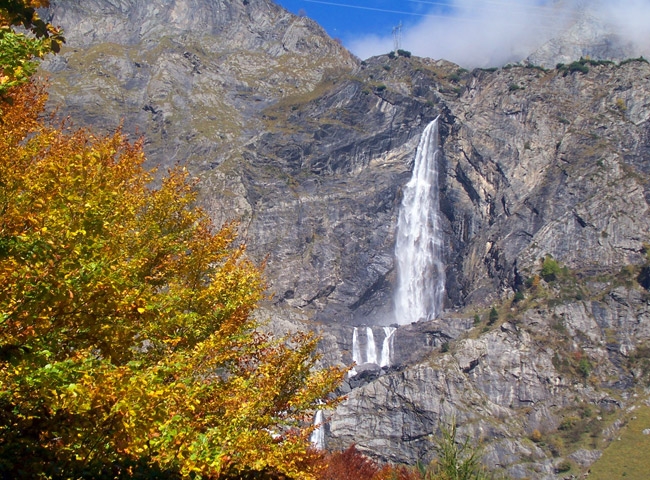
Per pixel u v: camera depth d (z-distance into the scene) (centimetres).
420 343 10550
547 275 10756
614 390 9462
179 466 1507
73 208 1395
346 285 12050
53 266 1281
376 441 8950
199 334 2041
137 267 1667
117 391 1281
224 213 11812
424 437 8888
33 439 1333
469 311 11031
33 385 1244
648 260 10738
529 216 11662
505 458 8538
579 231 11188
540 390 9431
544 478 8350
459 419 8894
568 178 11788
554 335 9962
